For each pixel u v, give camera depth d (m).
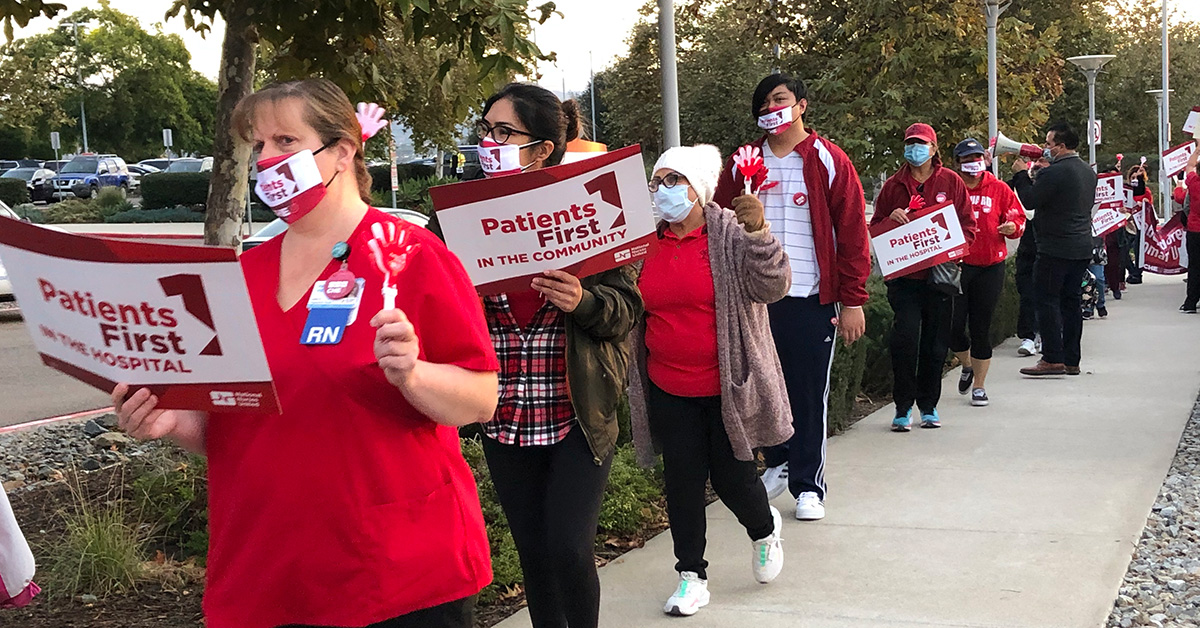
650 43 21.84
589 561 3.37
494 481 3.56
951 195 7.61
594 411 3.38
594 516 3.41
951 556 4.93
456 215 3.22
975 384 8.41
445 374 2.31
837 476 6.39
